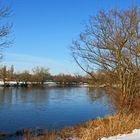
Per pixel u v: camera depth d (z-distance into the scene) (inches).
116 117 630.5
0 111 1423.5
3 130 879.7
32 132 808.9
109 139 455.8
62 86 4621.1
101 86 727.1
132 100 697.0
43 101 2036.2
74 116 1261.1
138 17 705.0
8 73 4333.2
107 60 716.7
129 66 702.5
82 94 2851.9
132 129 539.8
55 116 1259.8
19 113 1352.1
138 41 700.7
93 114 1321.4
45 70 4918.8
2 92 2967.5
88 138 496.1
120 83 709.9
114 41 704.4
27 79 4717.0
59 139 601.9
